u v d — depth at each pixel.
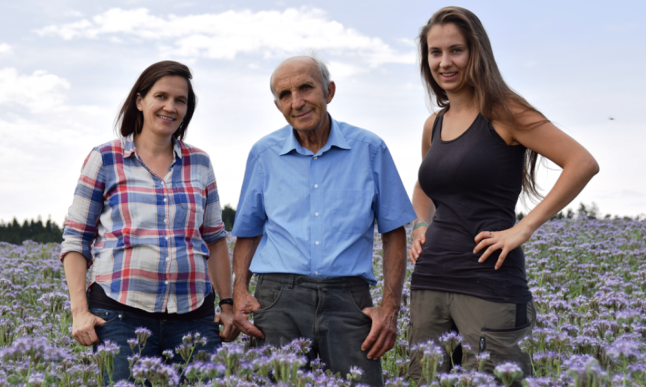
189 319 3.70
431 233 3.77
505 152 3.54
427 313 3.73
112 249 3.55
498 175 3.52
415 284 3.79
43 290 6.55
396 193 3.87
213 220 4.10
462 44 3.59
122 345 3.46
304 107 3.56
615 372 3.32
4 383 2.96
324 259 3.63
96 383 3.35
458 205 3.62
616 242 9.05
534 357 3.27
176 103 3.75
